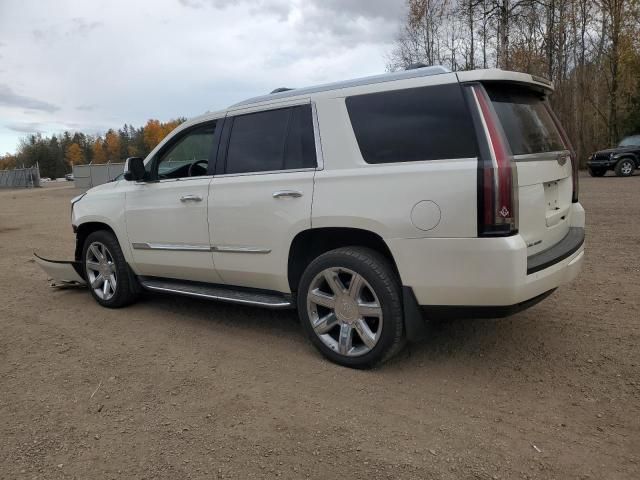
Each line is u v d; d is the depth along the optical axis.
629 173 21.75
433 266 3.39
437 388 3.57
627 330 4.36
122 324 5.12
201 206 4.57
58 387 3.77
